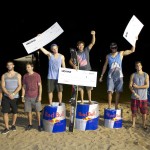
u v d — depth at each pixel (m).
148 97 7.28
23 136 5.93
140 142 5.66
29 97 6.18
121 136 6.00
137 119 7.24
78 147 5.35
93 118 6.36
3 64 23.91
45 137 5.88
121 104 9.11
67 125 6.75
